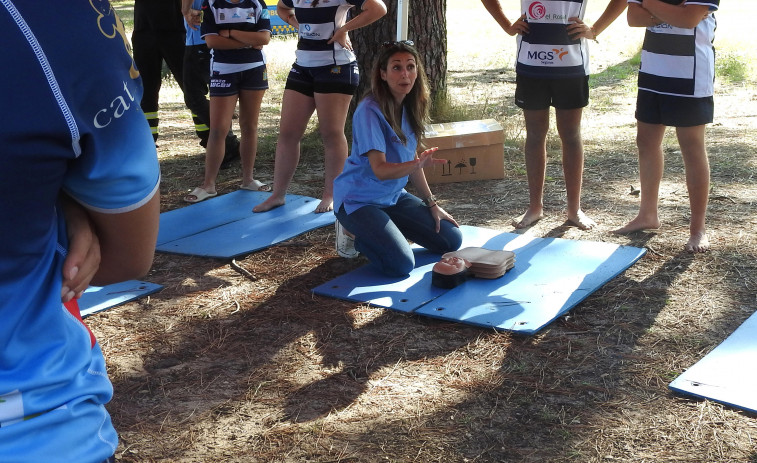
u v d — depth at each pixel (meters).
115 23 0.95
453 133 6.04
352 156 4.23
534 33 4.67
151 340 3.58
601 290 3.88
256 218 5.34
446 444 2.65
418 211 4.42
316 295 4.03
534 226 4.98
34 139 0.84
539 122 4.85
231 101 5.74
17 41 0.84
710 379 2.94
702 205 4.31
